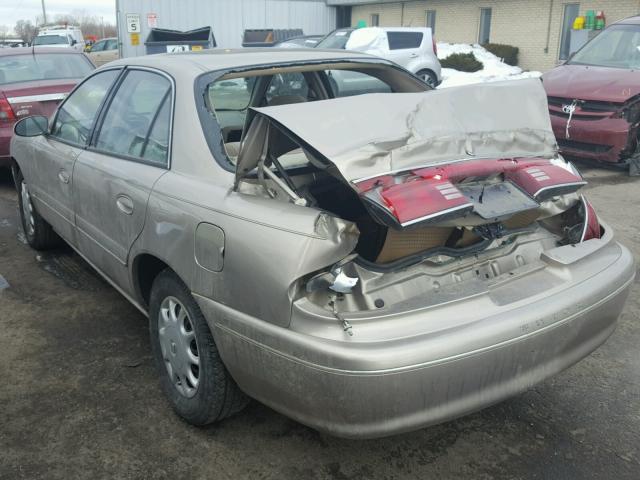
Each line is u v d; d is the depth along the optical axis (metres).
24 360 3.47
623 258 2.82
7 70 7.54
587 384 3.25
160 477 2.58
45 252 5.18
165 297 2.88
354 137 2.37
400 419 2.16
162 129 3.04
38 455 2.71
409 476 2.60
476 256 2.60
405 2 25.28
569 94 7.92
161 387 3.20
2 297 4.30
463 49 22.00
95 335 3.76
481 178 2.53
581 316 2.47
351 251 2.29
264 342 2.26
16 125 4.27
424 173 2.38
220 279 2.42
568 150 8.11
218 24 21.31
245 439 2.82
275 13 22.86
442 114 2.61
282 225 2.25
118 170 3.21
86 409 3.03
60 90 7.21
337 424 2.18
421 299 2.27
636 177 7.79
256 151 2.46
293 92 4.12
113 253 3.33
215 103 3.68
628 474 2.61
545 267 2.61
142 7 19.84
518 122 2.82
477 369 2.21
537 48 21.39
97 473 2.61
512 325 2.27
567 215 2.99
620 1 18.78
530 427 2.91
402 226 2.15
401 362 2.07
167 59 3.33
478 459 2.70
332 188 2.89
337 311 2.23
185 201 2.65
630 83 7.60
